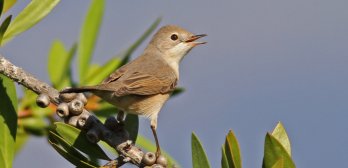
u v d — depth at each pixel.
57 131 8.52
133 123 9.59
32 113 9.66
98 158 8.67
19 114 9.62
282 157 6.58
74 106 8.70
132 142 9.23
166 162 8.44
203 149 7.33
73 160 8.20
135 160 8.54
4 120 8.23
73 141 8.59
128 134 8.81
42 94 8.64
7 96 8.38
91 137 8.57
